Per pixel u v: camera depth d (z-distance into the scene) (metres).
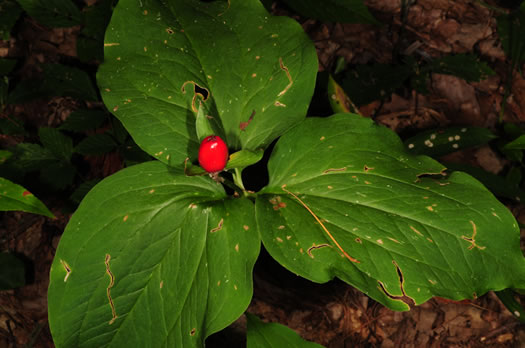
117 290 0.41
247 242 0.42
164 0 0.46
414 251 0.41
